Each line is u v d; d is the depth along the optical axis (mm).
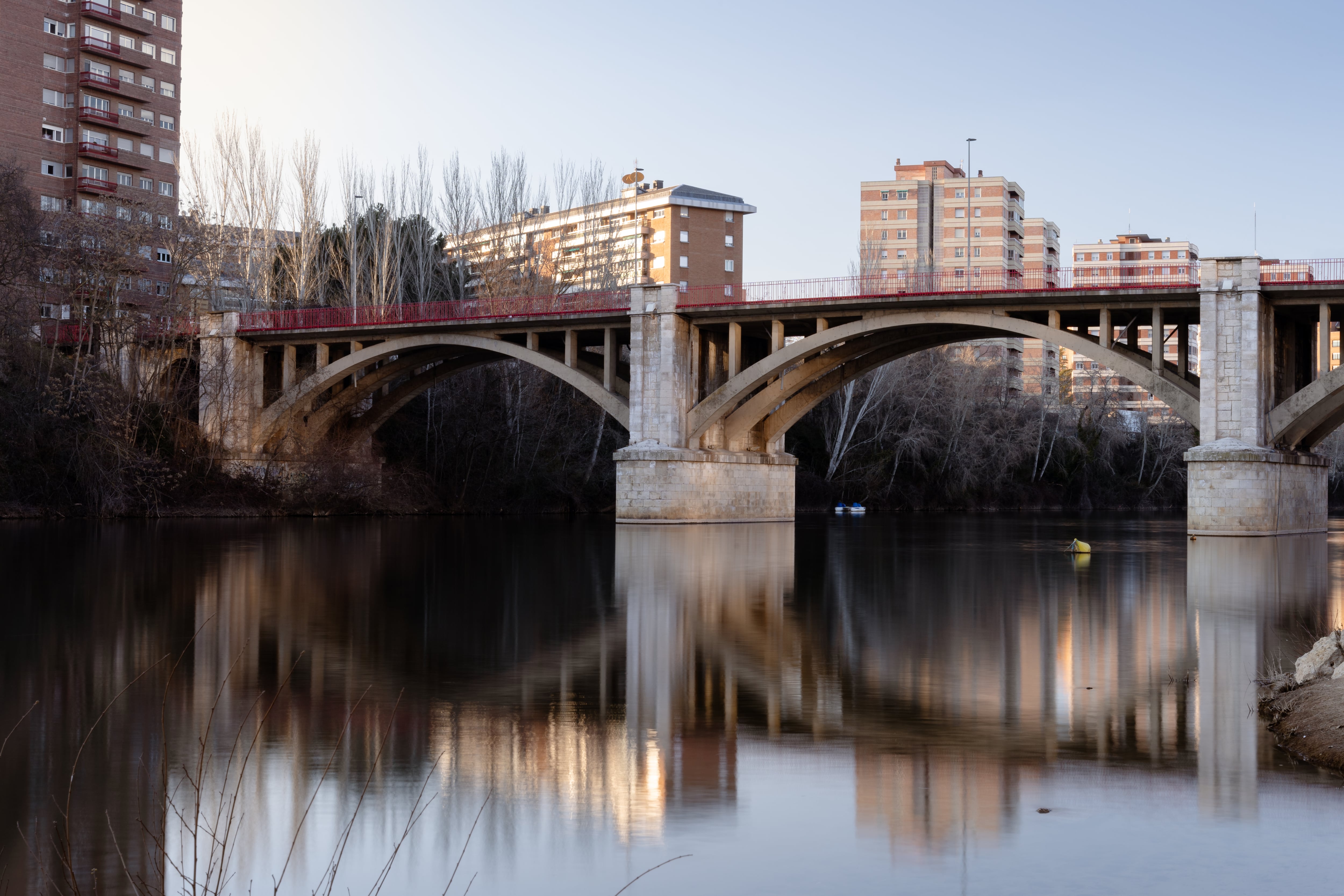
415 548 39594
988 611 22875
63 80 84375
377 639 18781
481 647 18062
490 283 76625
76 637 18812
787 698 14023
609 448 74188
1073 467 89938
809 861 8453
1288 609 23078
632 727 12523
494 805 9773
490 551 38375
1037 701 13781
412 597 24875
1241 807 9469
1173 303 43969
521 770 10820
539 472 70250
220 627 20000
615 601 24312
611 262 83375
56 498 50938
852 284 49594
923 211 120375
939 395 82688
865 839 8875
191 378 61719
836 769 10805
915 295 47281
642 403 52625
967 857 8461
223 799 7574
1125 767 10727
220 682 15102
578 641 18766
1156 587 27406
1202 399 43062
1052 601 24688
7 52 80812
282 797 9977
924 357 82062
